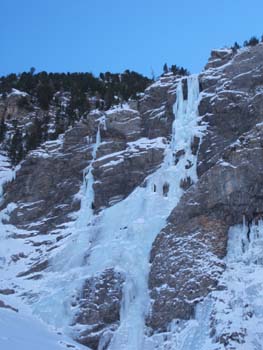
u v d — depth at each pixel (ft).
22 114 322.96
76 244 196.75
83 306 169.89
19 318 167.84
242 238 166.71
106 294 169.17
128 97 299.58
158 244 175.11
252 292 152.76
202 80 215.10
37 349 143.84
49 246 208.23
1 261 204.95
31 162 240.53
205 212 172.45
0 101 329.52
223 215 170.50
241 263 162.40
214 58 226.79
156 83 239.50
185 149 200.03
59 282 183.42
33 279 192.75
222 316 148.15
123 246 181.37
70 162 232.94
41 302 177.17
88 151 232.53
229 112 197.26
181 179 193.47
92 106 307.17
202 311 153.38
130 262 175.32
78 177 228.63
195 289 158.10
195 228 171.12
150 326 159.74
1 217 227.81
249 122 192.03
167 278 165.27
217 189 172.55
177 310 157.38
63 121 304.50
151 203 191.21
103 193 212.84
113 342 158.30
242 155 174.29
